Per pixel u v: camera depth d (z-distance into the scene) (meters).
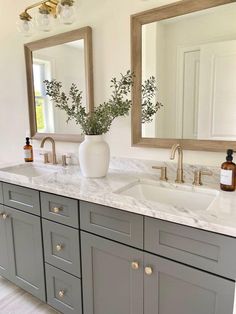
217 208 1.01
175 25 1.40
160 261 1.03
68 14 1.55
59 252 1.40
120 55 1.61
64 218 1.33
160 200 1.41
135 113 1.59
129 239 1.10
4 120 2.38
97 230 1.20
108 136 1.75
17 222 1.59
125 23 1.56
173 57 1.44
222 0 1.25
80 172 1.69
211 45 1.32
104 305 1.26
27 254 1.58
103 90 1.71
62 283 1.42
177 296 1.01
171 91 1.47
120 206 1.09
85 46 1.72
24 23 1.79
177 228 0.96
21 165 1.98
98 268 1.24
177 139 1.48
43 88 2.03
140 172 1.64
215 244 0.88
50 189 1.34
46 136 2.03
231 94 1.30
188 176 1.47
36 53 2.02
